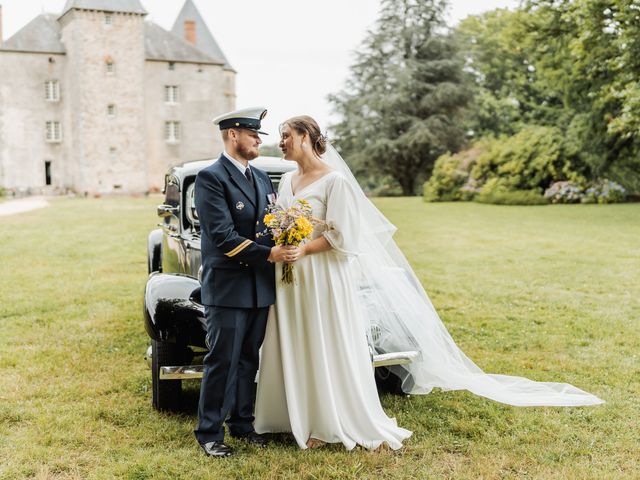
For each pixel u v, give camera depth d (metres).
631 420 3.72
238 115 3.33
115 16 41.41
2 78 40.62
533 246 11.75
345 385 3.43
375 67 41.28
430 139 38.12
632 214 17.45
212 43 51.59
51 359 5.05
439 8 39.97
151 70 43.69
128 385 4.45
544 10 19.78
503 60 42.50
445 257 10.62
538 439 3.47
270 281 3.40
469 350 5.27
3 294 7.71
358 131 41.19
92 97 41.25
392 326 3.94
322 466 3.20
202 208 3.27
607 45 17.91
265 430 3.58
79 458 3.31
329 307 3.41
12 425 3.75
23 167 41.50
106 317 6.54
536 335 5.69
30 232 15.11
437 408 4.01
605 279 8.35
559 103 38.53
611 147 21.23
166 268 5.73
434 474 3.11
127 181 42.56
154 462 3.24
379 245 3.88
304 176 3.49
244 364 3.52
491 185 24.08
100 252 11.62
